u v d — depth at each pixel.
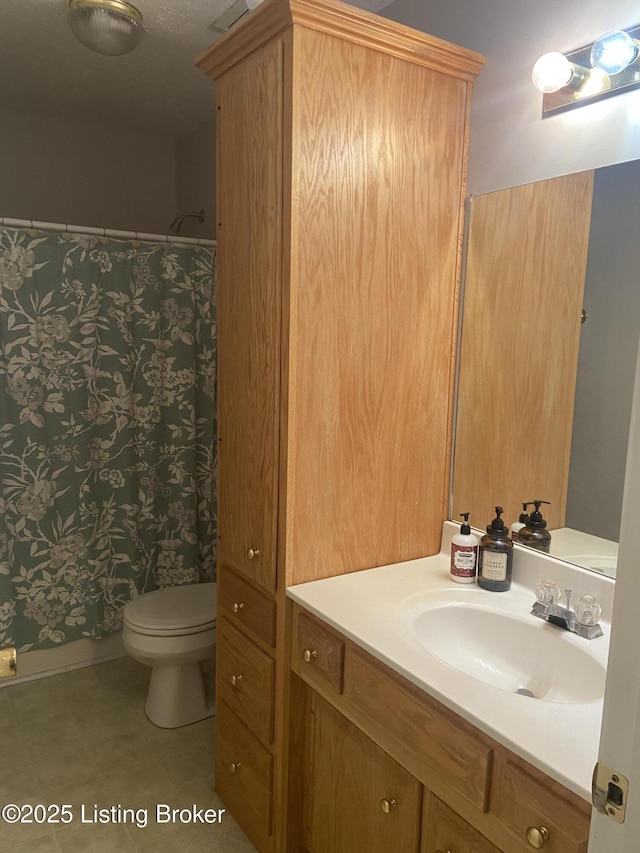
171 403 2.78
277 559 1.64
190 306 2.73
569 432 1.53
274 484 1.61
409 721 1.23
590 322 1.47
